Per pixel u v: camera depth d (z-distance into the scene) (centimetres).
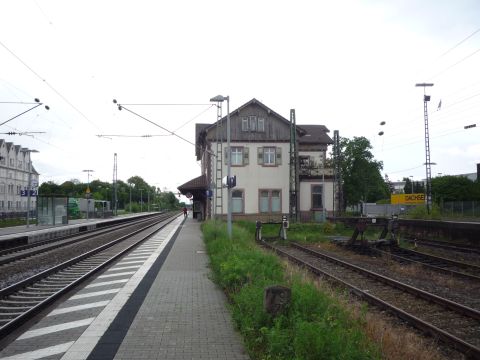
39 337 684
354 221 2378
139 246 2175
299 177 4247
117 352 603
